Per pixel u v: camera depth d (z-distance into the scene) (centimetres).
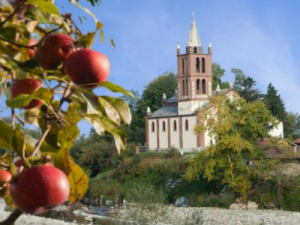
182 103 8800
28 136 181
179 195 5316
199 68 8938
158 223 2462
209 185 5253
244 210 4406
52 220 2612
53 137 180
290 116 10256
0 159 171
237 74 11494
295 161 5078
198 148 8438
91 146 6981
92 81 163
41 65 174
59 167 180
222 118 4894
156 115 9088
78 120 177
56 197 144
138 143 9938
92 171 6969
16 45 177
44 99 173
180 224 2673
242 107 4944
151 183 5912
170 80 11169
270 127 5106
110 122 175
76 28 185
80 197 182
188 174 4975
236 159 4716
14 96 180
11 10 192
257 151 4769
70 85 172
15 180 146
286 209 4428
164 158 6950
